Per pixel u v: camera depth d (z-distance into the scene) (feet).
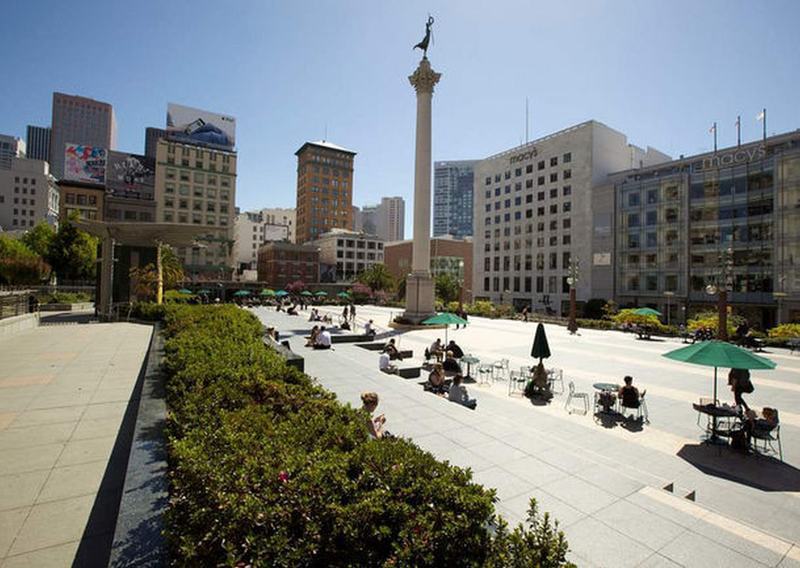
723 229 173.78
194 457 11.76
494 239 297.74
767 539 16.55
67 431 25.03
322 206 411.95
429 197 123.24
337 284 328.08
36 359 45.34
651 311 100.07
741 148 174.09
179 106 274.57
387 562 9.32
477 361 52.31
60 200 244.01
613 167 244.01
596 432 34.45
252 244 470.80
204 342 31.91
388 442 14.70
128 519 12.35
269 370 24.86
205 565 9.24
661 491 20.24
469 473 12.56
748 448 31.42
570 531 16.63
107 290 98.68
